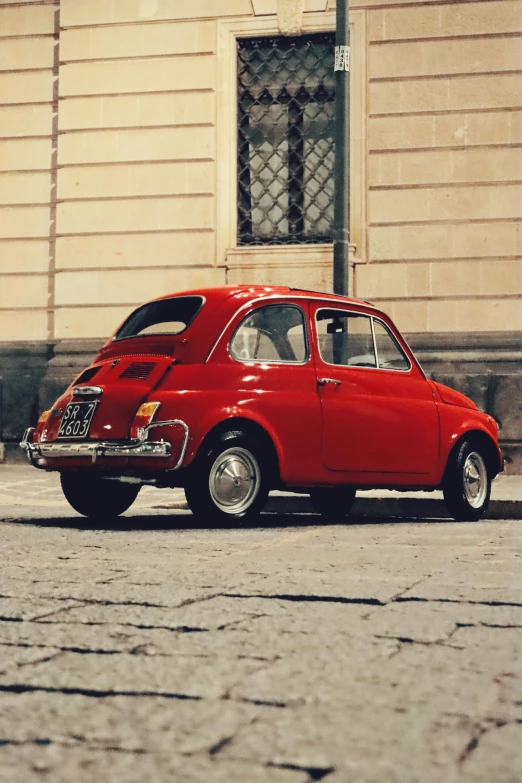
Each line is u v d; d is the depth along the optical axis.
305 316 7.33
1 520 7.32
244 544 5.70
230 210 14.11
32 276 14.70
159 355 6.91
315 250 13.87
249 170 14.34
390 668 2.70
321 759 1.95
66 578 4.27
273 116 14.30
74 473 7.13
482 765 1.92
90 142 14.41
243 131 14.36
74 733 2.11
